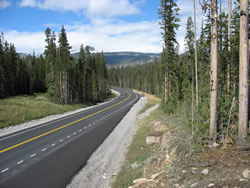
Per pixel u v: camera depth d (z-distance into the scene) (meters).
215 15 8.20
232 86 15.66
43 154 11.63
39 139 14.94
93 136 16.05
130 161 10.34
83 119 24.61
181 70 26.38
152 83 97.25
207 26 12.59
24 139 14.91
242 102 7.78
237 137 8.09
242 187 4.93
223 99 10.46
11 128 19.41
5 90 47.25
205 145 8.21
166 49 26.52
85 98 56.06
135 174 8.36
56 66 45.09
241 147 7.21
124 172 9.10
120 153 12.18
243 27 7.67
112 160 11.02
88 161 10.72
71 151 12.25
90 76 61.62
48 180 8.45
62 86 45.25
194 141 8.77
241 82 7.81
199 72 16.66
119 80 149.12
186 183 5.87
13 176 8.77
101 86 68.75
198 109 11.03
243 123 7.75
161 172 7.24
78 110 35.53
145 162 9.47
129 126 20.33
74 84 50.53
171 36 26.00
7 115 23.03
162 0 25.30
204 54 17.98
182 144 8.74
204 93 13.73
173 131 12.05
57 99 44.31
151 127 16.89
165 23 25.77
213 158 6.93
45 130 18.12
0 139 15.06
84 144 13.77
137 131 17.52
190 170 6.48
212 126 8.45
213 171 6.06
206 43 12.23
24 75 59.19
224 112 9.42
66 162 10.49
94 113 30.39
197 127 9.52
